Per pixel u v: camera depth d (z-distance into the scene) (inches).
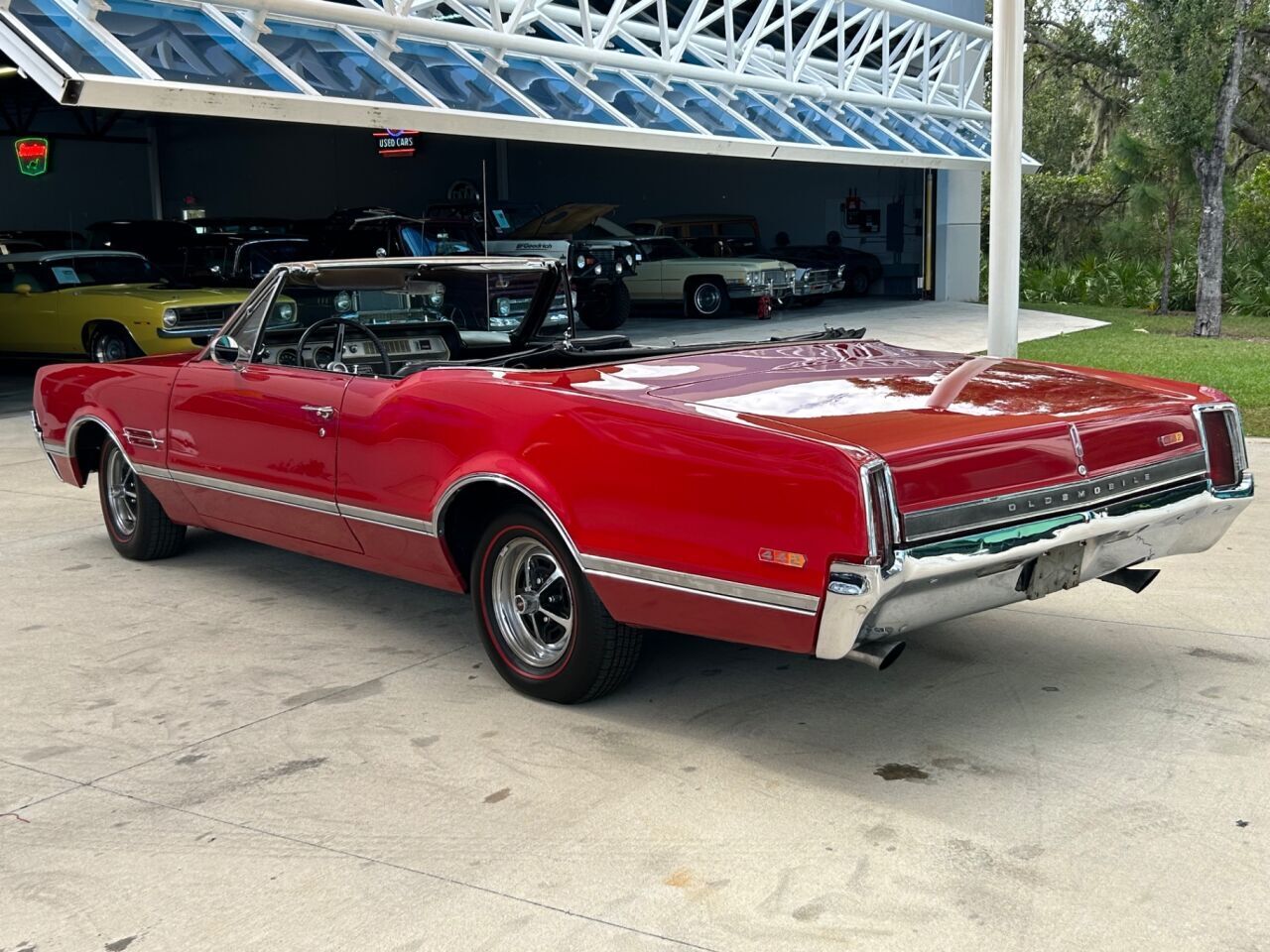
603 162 1229.1
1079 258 1203.9
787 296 925.2
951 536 138.2
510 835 133.3
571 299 225.9
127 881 125.5
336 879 124.9
